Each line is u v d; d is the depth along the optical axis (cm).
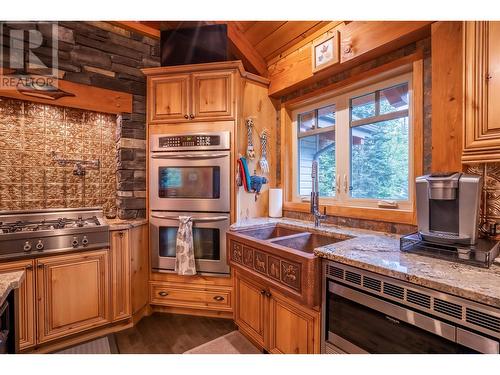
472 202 108
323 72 209
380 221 184
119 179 245
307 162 255
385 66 179
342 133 219
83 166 240
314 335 136
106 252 205
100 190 248
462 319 85
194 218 225
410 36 157
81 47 225
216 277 229
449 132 137
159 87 240
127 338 201
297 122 261
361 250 130
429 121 158
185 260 220
